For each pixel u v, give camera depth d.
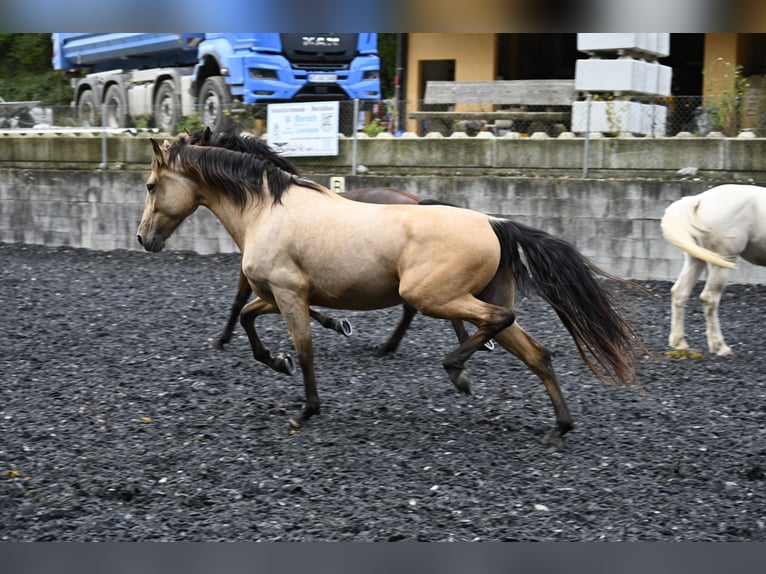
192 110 22.86
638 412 9.59
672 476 7.78
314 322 14.05
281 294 8.67
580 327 8.20
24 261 20.19
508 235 8.23
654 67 19.45
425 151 19.03
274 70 22.05
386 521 6.79
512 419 9.31
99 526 6.70
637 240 17.12
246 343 12.60
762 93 18.06
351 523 6.76
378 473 7.76
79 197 21.91
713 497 7.31
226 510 7.00
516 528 6.70
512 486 7.48
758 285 16.69
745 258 12.37
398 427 9.01
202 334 13.16
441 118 19.78
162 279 17.86
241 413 9.38
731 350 12.52
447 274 8.00
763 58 23.47
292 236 8.55
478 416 9.41
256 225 8.86
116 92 26.50
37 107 24.81
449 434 8.82
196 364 11.40
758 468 7.83
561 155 18.02
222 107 21.47
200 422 9.09
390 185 19.05
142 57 26.80
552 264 8.12
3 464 7.86
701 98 18.14
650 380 10.93
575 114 18.72
